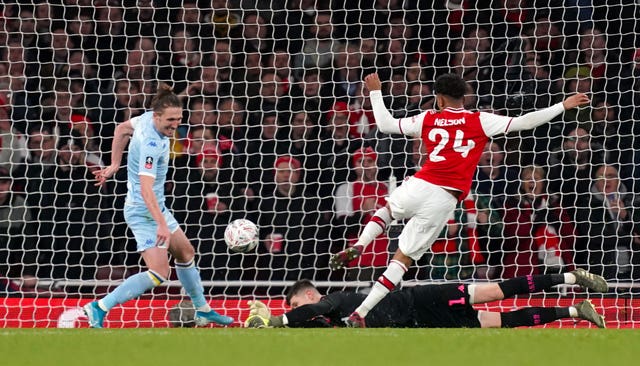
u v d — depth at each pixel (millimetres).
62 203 34375
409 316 25844
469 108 37281
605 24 39094
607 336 18969
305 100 36406
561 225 34000
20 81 36594
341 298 25891
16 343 17812
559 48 38844
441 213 24797
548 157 34625
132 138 25891
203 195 33469
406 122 25297
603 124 36906
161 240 24703
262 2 38656
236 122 35875
